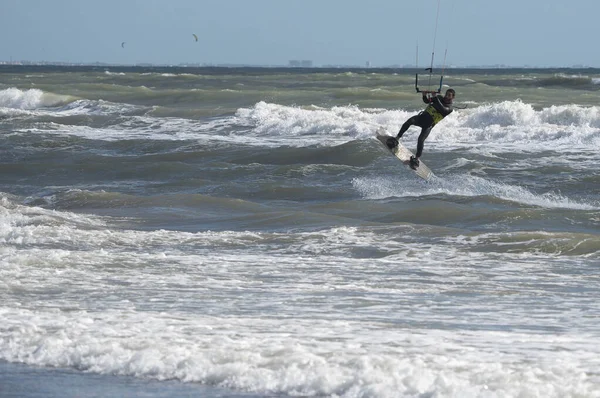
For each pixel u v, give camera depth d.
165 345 26.12
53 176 89.88
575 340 27.77
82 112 152.75
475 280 40.44
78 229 55.75
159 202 69.25
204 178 86.81
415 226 55.28
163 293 36.34
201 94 171.75
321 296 36.06
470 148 100.69
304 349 25.59
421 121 65.19
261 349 25.59
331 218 60.47
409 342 27.23
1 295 35.62
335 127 119.12
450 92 64.19
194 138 116.50
